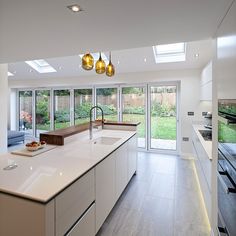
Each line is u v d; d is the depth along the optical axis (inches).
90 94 246.5
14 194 48.4
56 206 49.7
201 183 114.0
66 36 79.7
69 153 84.0
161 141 213.5
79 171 62.7
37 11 58.2
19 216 48.6
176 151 205.5
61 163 70.5
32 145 86.4
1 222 51.3
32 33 76.2
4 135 169.3
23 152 83.4
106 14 60.2
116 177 97.0
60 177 57.8
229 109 49.6
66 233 54.5
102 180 78.6
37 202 46.0
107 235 81.3
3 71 166.7
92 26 69.8
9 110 288.0
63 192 52.2
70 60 199.9
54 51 102.2
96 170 72.6
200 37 80.0
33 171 62.4
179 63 180.2
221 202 58.2
